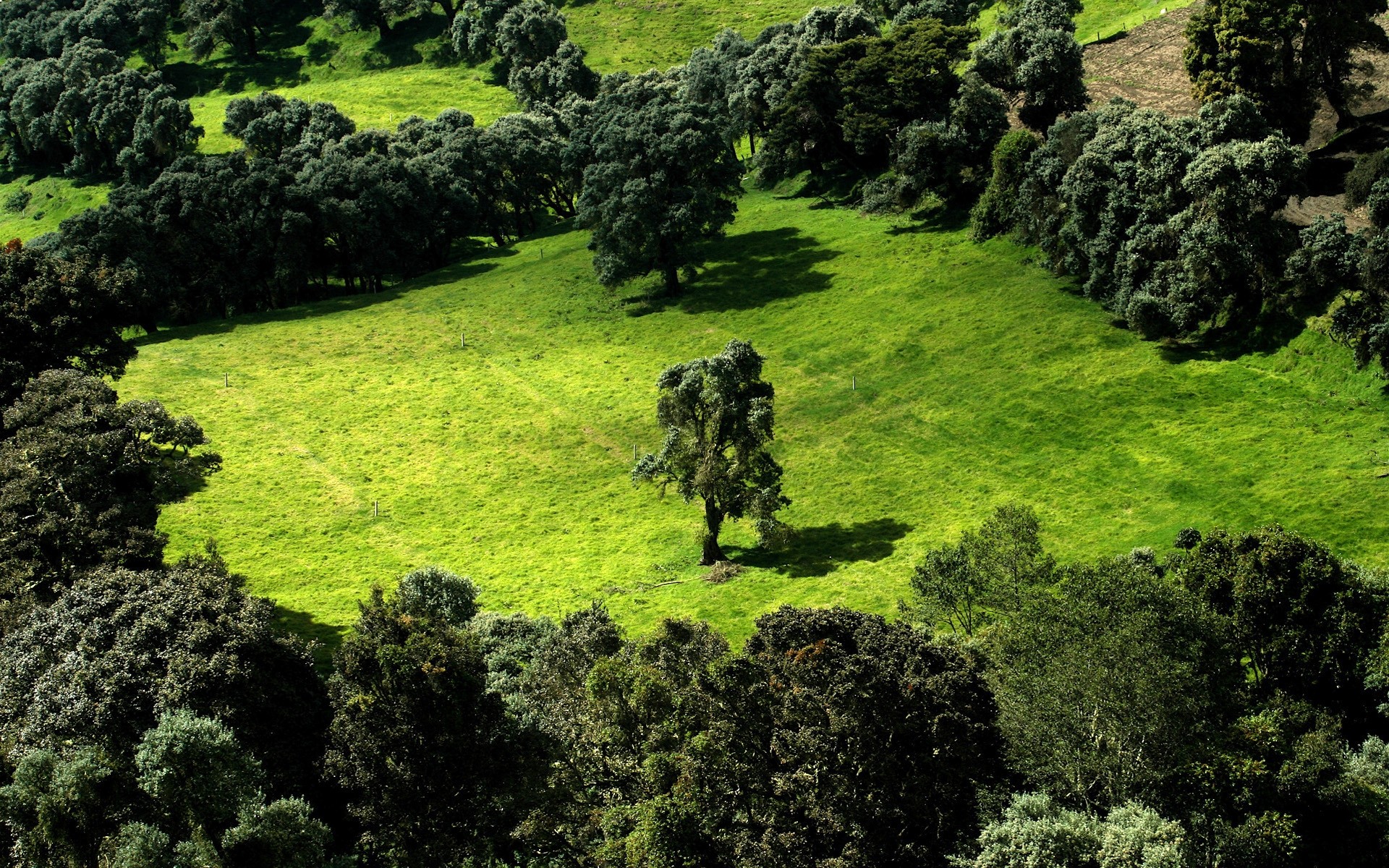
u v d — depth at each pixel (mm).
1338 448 76062
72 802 41812
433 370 113938
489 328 123000
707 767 43000
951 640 52781
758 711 44156
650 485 91500
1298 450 77188
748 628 67938
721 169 124438
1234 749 43906
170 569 59469
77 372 72375
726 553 80812
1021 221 110625
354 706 45594
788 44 152500
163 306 128750
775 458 92188
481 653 52344
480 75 198125
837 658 44438
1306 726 47688
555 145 156375
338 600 76000
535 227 160875
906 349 104000
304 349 119375
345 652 46219
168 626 49500
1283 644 50844
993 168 118812
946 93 127625
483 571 79688
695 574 77812
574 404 105250
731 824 43438
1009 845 40125
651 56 193250
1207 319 92688
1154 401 87375
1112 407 88188
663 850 40938
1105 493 78250
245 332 124812
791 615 47562
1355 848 42344
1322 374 83250
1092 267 100250
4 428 73188
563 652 50281
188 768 42250
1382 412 78125
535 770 45438
